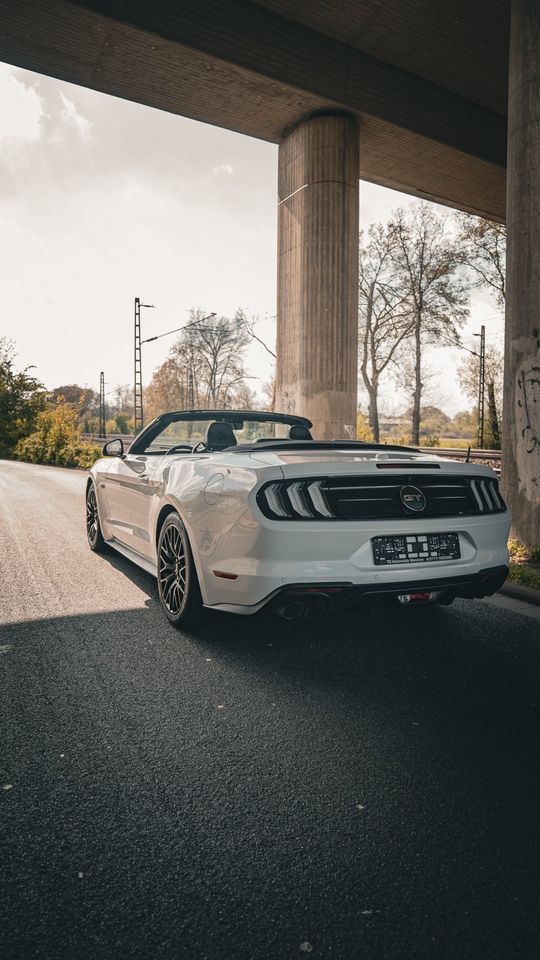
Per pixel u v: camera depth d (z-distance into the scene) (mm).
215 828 1979
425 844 1912
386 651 3684
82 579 5352
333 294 13336
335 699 2986
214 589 3580
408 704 2939
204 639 3865
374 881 1744
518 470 6852
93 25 10719
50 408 51188
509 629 4148
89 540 6668
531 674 3326
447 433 68812
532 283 6719
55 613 4371
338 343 13383
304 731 2656
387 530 3373
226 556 3463
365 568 3334
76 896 1666
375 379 41781
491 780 2287
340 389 13414
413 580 3414
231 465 3613
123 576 5477
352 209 13625
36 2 10141
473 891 1707
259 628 4105
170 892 1688
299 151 13727
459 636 3990
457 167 16578
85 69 12008
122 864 1801
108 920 1582
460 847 1900
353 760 2420
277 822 2018
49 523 8703
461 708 2898
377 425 42250
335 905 1648
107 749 2479
